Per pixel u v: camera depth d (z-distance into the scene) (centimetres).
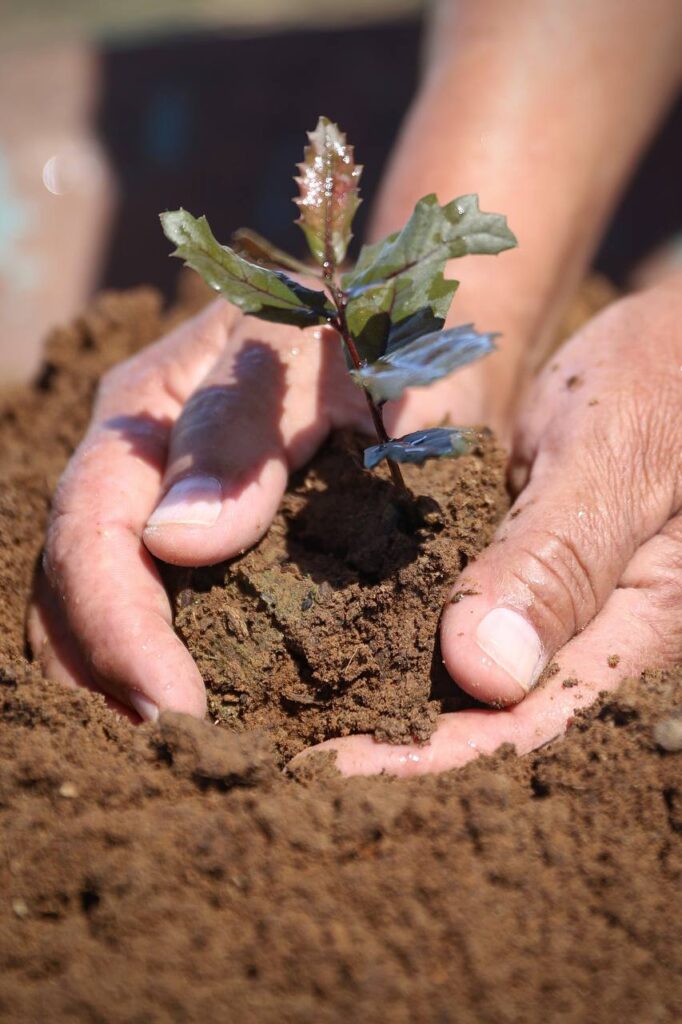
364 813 53
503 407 65
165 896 52
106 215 107
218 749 54
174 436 58
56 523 58
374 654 57
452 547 57
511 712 56
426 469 58
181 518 56
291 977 51
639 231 103
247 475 57
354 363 55
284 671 57
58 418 65
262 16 137
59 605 58
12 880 53
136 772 54
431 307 55
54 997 51
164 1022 51
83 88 123
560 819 54
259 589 57
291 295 55
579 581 57
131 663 56
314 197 55
